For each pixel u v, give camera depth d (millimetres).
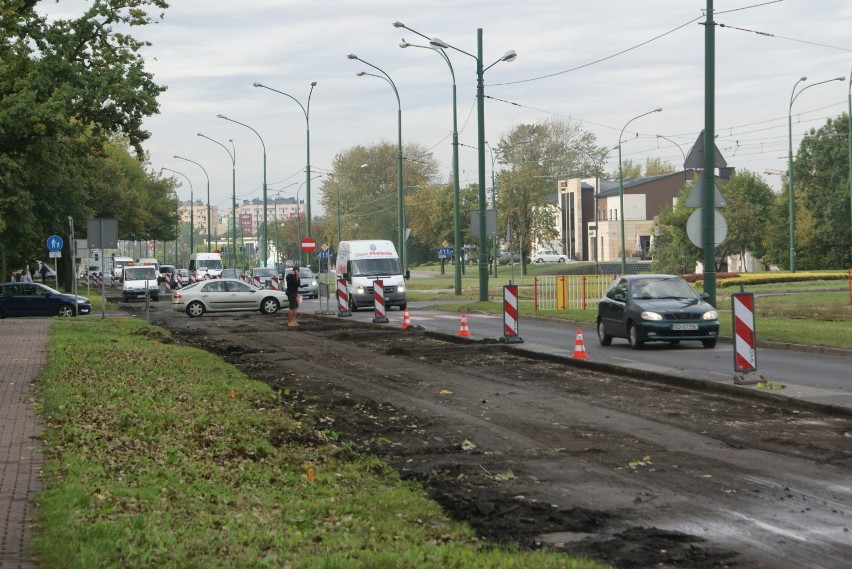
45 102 39719
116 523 8484
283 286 77938
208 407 16594
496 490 11125
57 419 14648
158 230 119250
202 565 7371
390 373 23297
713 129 30406
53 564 7293
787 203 99188
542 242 113062
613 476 11773
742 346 19516
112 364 22969
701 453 13094
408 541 8570
